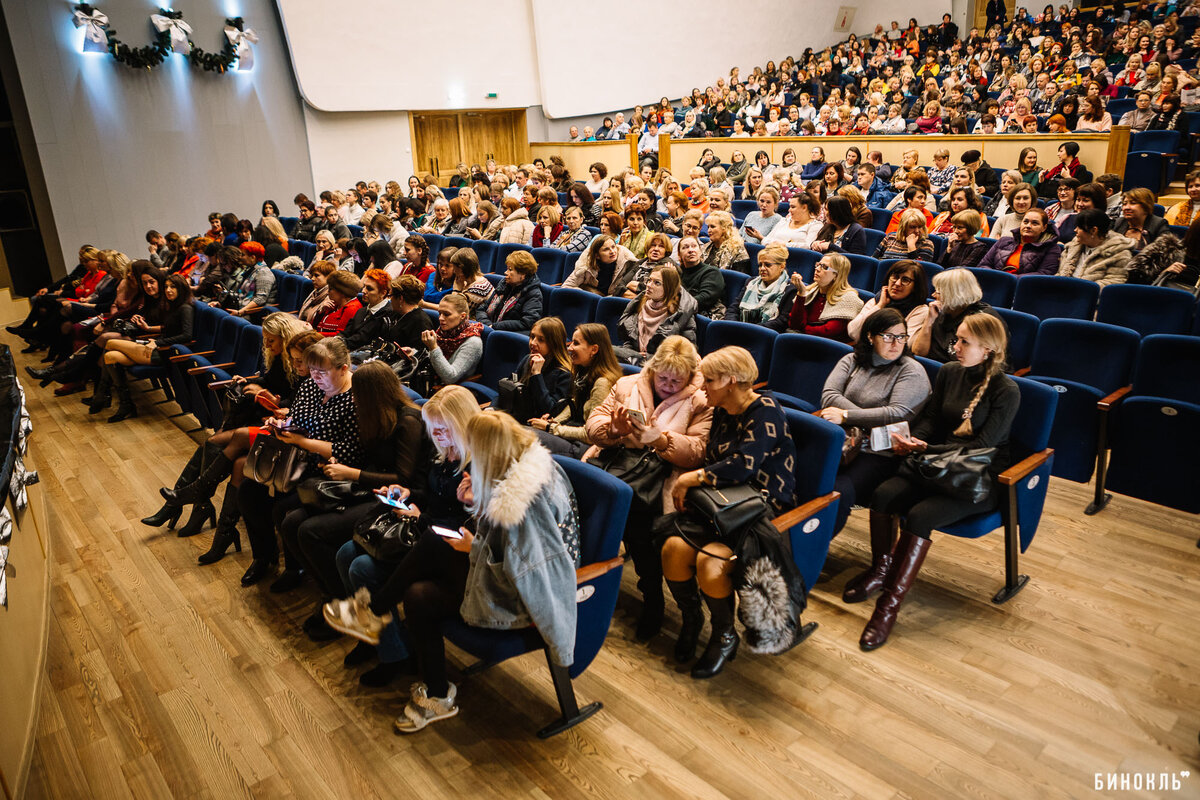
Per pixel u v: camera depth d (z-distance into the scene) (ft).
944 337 12.20
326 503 9.46
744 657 9.09
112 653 9.79
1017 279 15.46
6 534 8.37
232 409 12.14
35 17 30.86
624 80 49.34
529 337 13.37
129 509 13.70
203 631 10.19
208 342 17.52
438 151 44.80
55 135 31.99
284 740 8.23
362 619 8.54
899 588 9.17
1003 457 9.66
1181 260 14.65
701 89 53.16
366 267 22.02
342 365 10.30
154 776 7.83
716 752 7.74
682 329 14.17
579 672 8.13
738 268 17.46
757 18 54.90
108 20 32.58
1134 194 16.62
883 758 7.57
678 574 8.64
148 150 34.65
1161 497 11.24
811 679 8.68
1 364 12.66
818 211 20.07
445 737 8.13
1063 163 24.44
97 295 22.16
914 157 27.17
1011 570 9.79
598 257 17.63
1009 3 58.29
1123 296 13.91
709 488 8.41
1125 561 10.64
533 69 46.06
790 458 8.69
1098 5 56.08
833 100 41.57
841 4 59.98
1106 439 11.48
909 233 17.60
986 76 45.37
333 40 38.99
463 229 26.89
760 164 33.04
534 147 43.80
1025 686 8.43
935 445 9.70
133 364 17.99
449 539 7.63
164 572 11.64
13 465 9.39
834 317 13.73
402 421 9.54
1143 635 9.15
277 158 38.99
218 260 22.80
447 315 13.80
